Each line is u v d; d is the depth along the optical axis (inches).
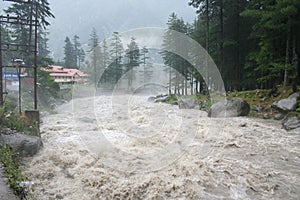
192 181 165.8
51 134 281.4
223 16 593.0
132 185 160.7
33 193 140.0
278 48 472.4
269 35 431.5
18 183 131.7
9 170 146.1
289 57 431.5
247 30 579.2
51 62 634.2
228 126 324.2
